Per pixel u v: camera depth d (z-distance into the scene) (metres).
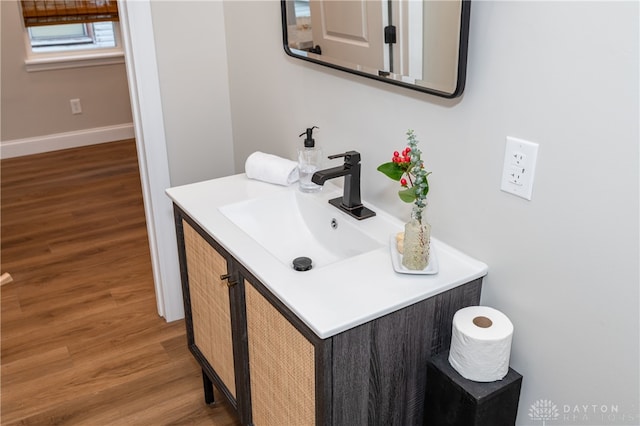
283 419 1.57
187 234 1.92
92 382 2.32
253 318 1.59
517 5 1.23
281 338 1.46
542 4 1.18
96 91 4.96
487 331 1.34
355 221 1.73
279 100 2.15
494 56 1.31
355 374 1.35
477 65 1.35
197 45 2.33
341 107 1.84
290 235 1.93
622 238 1.16
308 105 2.00
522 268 1.39
